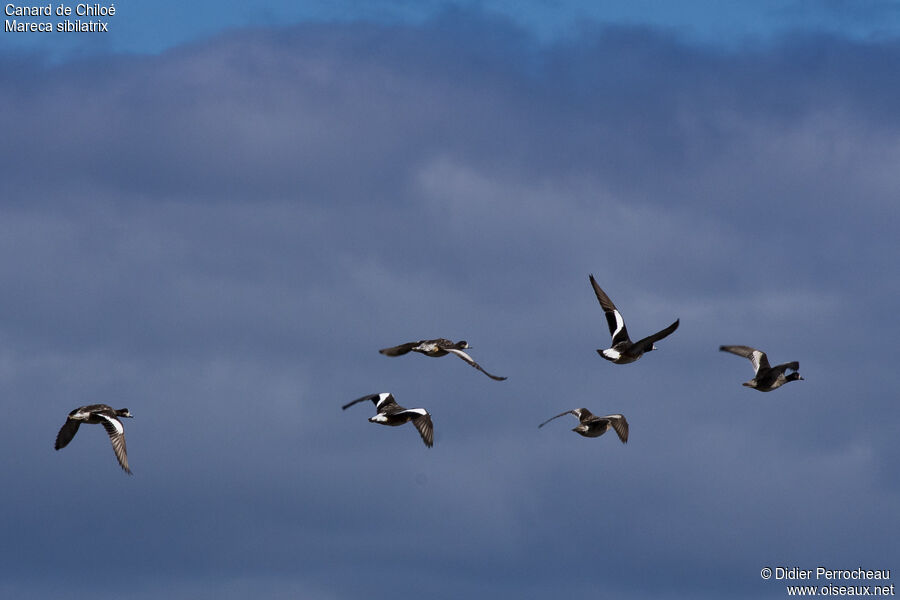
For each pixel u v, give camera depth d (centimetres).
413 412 4381
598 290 4806
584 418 4781
